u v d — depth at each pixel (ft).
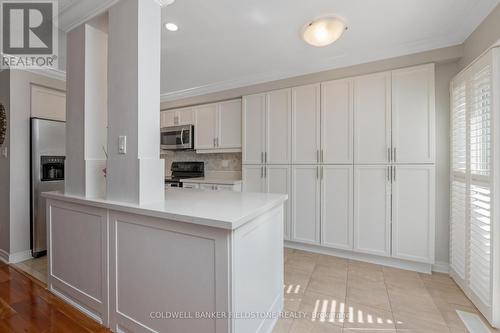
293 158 9.65
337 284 6.96
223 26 6.56
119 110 4.95
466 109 6.23
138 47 4.72
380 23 6.40
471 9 5.78
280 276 5.71
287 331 5.01
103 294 4.99
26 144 8.69
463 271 6.50
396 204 7.90
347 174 8.64
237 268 3.67
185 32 6.87
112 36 5.07
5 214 8.46
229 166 13.14
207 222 3.54
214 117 12.12
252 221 4.21
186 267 3.92
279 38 7.23
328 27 6.21
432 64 7.39
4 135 8.50
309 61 8.82
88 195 5.54
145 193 4.78
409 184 7.72
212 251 3.67
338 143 8.79
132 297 4.55
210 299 3.71
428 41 7.24
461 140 6.68
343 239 8.73
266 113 10.23
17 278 7.13
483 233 5.52
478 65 5.67
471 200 6.00
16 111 8.41
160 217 4.04
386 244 8.06
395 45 7.58
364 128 8.35
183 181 12.33
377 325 5.21
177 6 5.71
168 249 4.09
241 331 3.81
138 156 4.69
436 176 7.68
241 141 11.27
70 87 5.94
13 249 8.33
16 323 5.15
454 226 7.06
